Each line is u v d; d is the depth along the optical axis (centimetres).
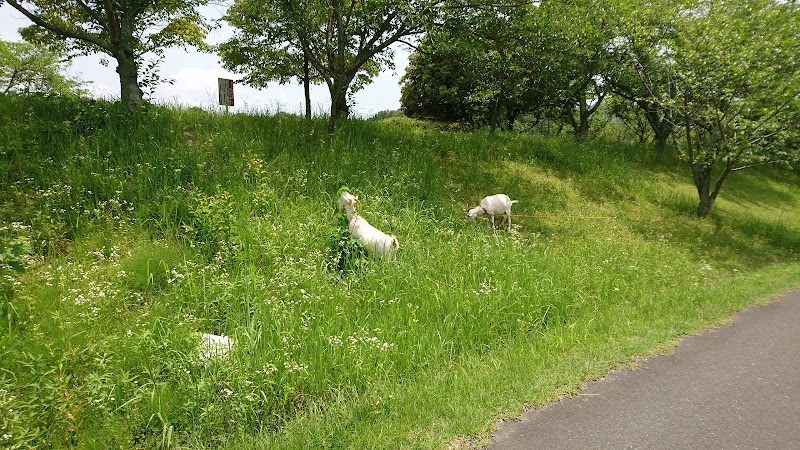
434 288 606
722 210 1408
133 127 895
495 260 704
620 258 850
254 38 1336
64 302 488
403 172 987
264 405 394
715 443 379
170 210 702
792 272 964
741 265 997
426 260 688
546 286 654
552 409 417
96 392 366
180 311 495
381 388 422
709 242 1105
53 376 393
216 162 857
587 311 639
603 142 1842
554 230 998
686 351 550
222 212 681
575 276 712
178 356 426
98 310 478
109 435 348
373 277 611
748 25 1171
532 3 1092
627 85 1748
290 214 750
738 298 751
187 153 828
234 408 379
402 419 384
